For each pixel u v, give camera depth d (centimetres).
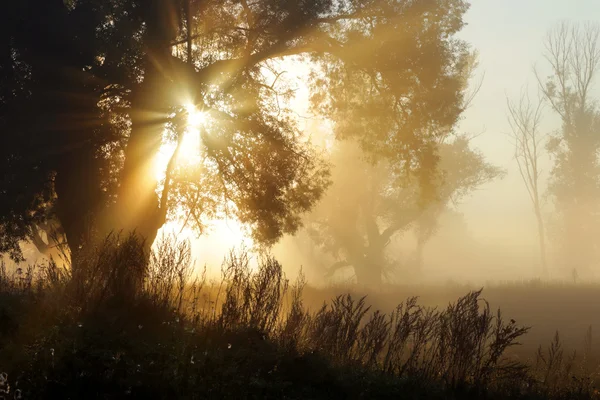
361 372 843
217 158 2012
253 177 2081
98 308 876
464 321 933
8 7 1817
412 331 984
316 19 2053
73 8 2041
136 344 738
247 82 2039
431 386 855
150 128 1898
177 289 1023
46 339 675
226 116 1973
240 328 906
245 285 988
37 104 1847
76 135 1878
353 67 2241
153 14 1838
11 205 1908
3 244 2023
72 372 605
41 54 1848
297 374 782
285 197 2177
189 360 693
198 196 2106
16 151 1850
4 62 1867
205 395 635
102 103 1967
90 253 1019
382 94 2306
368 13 2144
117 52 1816
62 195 1900
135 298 948
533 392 932
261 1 2036
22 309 837
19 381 582
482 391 869
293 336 919
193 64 1923
